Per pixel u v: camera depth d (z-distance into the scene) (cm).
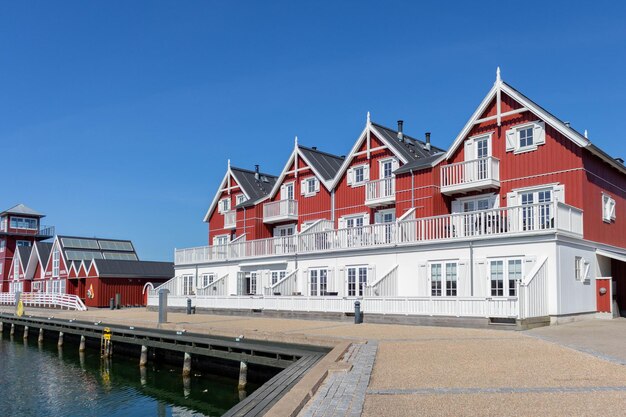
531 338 1579
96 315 3356
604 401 812
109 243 6125
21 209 6988
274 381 1105
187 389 1920
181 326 2269
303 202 3694
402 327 2058
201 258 3872
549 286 2102
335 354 1301
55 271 5784
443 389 917
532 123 2553
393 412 782
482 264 2320
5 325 4269
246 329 2014
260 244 3425
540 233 2153
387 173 3200
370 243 2778
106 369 2388
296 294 3070
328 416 771
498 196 2652
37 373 2348
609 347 1360
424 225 2561
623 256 2377
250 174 4578
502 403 815
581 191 2380
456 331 1862
